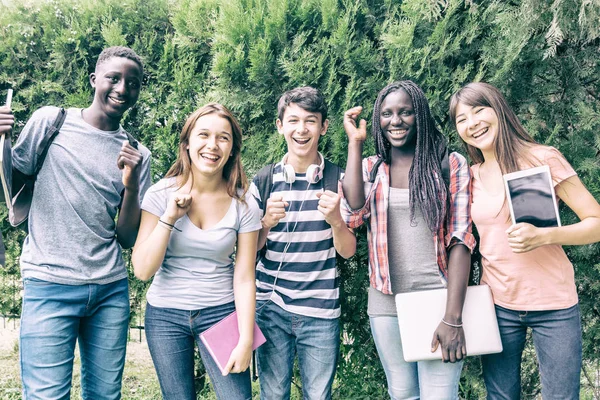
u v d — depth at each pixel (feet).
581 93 9.29
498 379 7.55
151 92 11.07
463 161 7.55
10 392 12.77
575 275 9.53
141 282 11.59
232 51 9.88
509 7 8.63
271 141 10.08
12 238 11.87
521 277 7.09
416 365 7.74
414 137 7.77
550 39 8.11
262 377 8.28
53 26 11.39
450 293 7.09
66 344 7.41
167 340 7.13
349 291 10.14
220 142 7.07
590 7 7.77
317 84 9.76
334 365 8.19
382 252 7.52
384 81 9.41
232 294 7.39
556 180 7.06
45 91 11.46
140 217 7.79
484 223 7.29
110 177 7.67
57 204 7.36
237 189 7.46
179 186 7.29
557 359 7.04
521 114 9.53
